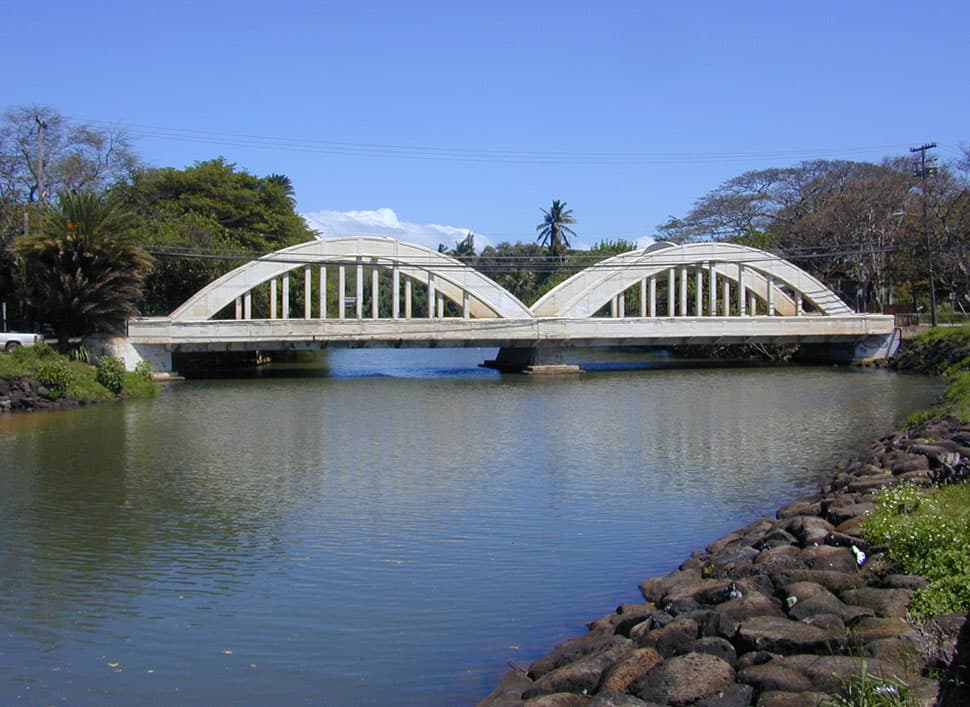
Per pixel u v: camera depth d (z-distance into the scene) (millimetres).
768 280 64250
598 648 10641
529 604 13633
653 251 63875
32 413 36000
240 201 76000
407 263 56125
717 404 40250
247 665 11523
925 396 42688
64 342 44531
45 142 58125
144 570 15359
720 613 10539
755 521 17953
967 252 67688
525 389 47875
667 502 20281
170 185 74125
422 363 73062
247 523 18375
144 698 10633
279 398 42750
